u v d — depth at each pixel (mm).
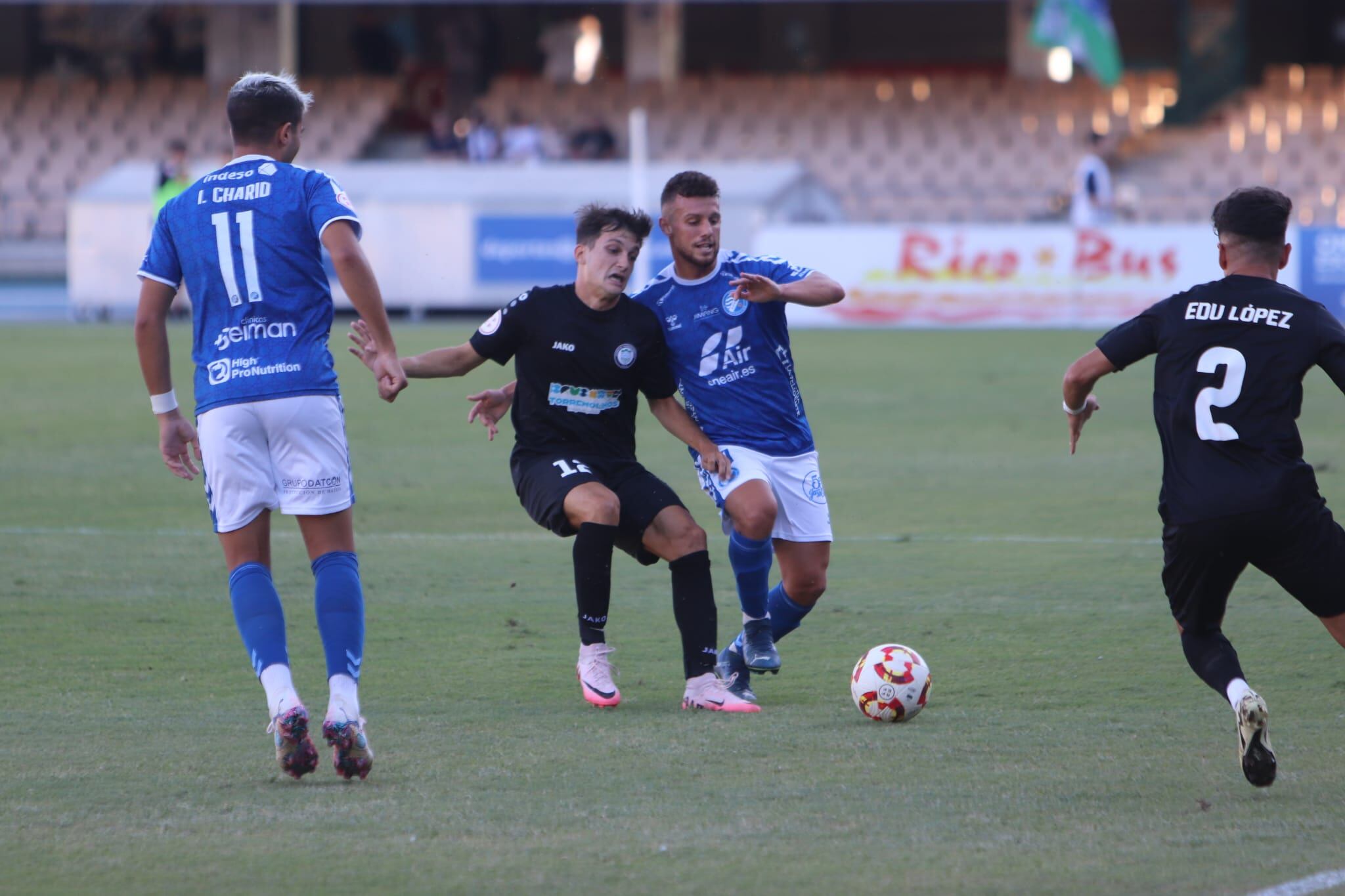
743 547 19375
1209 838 13828
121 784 15586
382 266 92812
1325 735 17328
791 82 123812
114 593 25766
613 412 19562
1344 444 42875
